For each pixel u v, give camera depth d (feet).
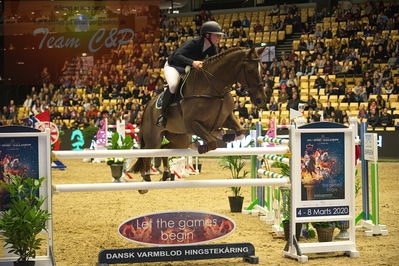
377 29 84.84
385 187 42.14
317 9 99.81
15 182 18.31
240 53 19.90
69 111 85.20
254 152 20.89
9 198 18.83
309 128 21.66
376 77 73.00
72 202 35.81
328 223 22.57
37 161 19.17
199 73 20.18
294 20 95.20
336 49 80.84
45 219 18.57
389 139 63.57
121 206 34.09
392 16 87.92
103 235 25.55
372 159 25.99
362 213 26.84
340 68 77.25
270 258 21.38
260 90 19.69
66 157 19.65
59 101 92.07
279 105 72.84
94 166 62.80
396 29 84.53
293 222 21.31
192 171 52.13
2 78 107.86
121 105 81.71
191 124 19.99
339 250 21.57
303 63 80.07
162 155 20.15
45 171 19.22
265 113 72.08
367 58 77.87
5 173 18.83
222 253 20.52
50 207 19.25
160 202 35.70
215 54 21.66
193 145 20.44
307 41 85.92
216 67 20.01
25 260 18.54
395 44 78.95
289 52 89.25
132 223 19.77
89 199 37.14
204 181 20.44
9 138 18.90
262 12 103.71
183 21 110.93
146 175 24.86
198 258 20.33
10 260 18.94
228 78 19.99
